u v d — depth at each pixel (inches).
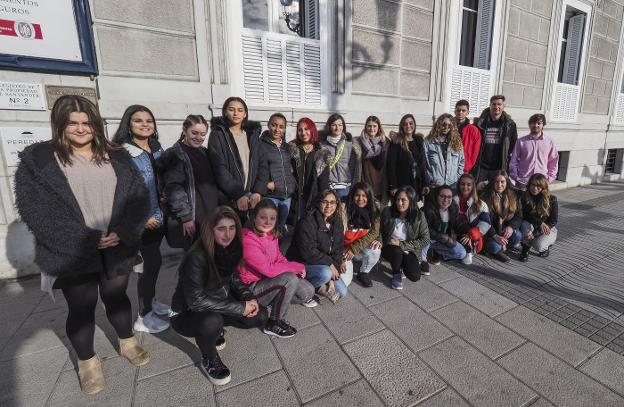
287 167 133.0
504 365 82.0
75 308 70.7
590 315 104.9
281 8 179.3
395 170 157.3
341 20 179.6
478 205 145.4
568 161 326.6
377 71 199.0
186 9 142.3
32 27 115.8
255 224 94.7
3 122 119.3
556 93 300.0
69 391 73.7
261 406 69.9
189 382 76.6
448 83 229.6
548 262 147.6
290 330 93.7
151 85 139.9
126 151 77.3
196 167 100.0
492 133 180.9
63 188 63.6
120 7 130.1
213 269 79.8
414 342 91.0
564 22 302.5
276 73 171.3
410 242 128.3
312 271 109.3
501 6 240.4
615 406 69.9
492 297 116.3
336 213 114.0
